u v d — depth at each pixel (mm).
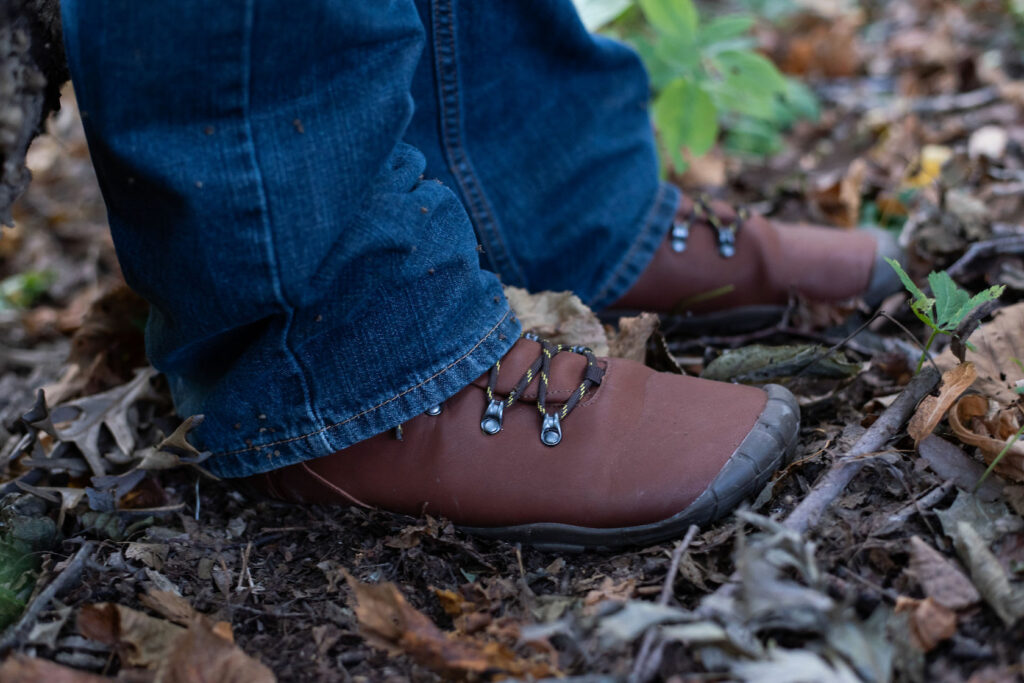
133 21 846
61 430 1011
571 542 922
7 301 1353
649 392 941
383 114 890
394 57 898
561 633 857
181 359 937
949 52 1701
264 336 905
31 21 892
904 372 1026
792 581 856
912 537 873
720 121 1604
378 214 896
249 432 925
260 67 858
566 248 1062
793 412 935
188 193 863
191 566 925
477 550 931
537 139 1037
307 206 876
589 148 1061
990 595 843
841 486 911
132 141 861
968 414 942
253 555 937
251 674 839
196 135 863
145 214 882
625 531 914
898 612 841
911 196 1238
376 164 894
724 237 1089
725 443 916
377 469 933
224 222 870
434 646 836
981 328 997
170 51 847
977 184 1240
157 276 896
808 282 1086
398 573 919
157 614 890
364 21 881
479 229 1021
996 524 881
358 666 865
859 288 1085
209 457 941
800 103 1558
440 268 913
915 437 926
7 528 929
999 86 1505
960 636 837
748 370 1025
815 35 1890
